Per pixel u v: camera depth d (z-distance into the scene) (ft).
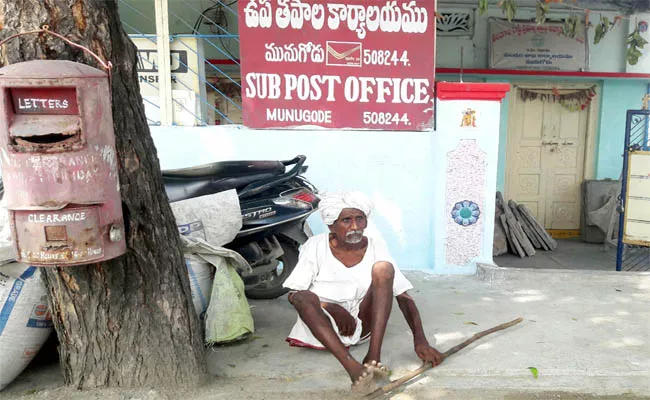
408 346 10.49
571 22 16.97
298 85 15.39
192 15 21.75
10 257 8.39
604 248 22.61
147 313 8.43
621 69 23.88
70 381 8.75
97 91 6.38
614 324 11.78
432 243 16.11
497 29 23.26
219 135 15.69
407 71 15.33
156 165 8.34
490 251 15.98
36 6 7.01
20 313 8.54
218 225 11.55
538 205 24.66
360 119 15.60
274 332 11.39
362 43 15.19
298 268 9.64
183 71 16.02
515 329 11.44
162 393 8.63
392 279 9.32
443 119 15.25
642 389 9.12
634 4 18.40
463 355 10.08
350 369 8.40
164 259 8.38
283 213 12.68
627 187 16.89
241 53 15.15
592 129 24.44
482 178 15.57
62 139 6.34
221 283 10.44
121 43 7.69
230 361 9.93
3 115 6.15
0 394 8.66
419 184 15.94
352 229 9.14
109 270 7.91
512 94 24.12
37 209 6.28
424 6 15.02
